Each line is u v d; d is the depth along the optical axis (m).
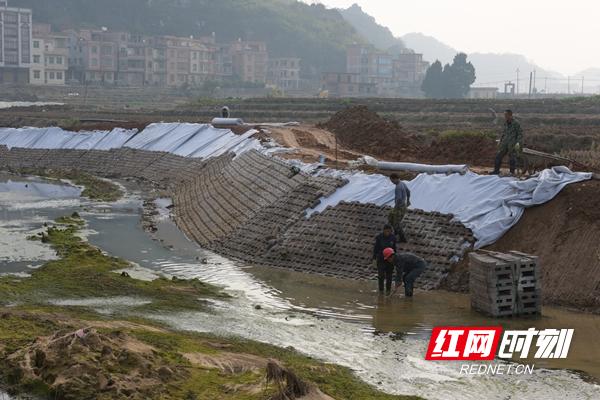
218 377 11.62
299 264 21.38
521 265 15.79
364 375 12.28
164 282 18.78
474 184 20.64
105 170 48.84
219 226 27.20
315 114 70.25
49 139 56.50
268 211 25.55
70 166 51.34
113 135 53.38
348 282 19.47
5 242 24.38
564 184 18.69
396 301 17.36
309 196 24.47
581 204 17.89
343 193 23.56
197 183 37.69
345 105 75.38
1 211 32.44
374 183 23.17
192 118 69.19
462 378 12.16
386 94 179.50
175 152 46.47
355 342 14.12
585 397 11.35
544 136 38.19
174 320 15.34
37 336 13.18
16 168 50.12
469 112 67.81
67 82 141.88
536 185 19.19
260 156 33.38
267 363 11.79
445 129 50.56
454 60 156.62
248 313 16.20
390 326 15.24
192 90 140.12
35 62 132.62
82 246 23.50
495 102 73.06
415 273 17.73
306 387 10.79
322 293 18.23
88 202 35.69
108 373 11.34
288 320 15.66
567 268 17.00
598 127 50.28
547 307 16.50
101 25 188.38
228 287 18.89
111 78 147.62
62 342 12.14
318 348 13.75
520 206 19.11
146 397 10.78
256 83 156.12
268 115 71.62
